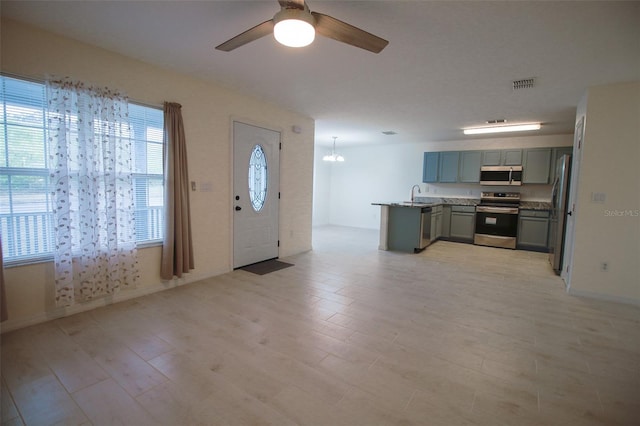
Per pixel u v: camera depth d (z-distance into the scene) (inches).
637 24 82.4
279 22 65.9
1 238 88.9
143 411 63.8
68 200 101.0
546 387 74.1
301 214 211.5
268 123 177.0
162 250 131.4
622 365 83.8
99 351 85.6
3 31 89.2
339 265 181.3
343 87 143.0
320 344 91.7
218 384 72.7
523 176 247.8
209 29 94.5
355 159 348.8
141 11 84.6
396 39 95.6
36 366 78.3
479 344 93.7
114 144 111.4
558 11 78.1
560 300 131.2
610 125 128.6
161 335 95.1
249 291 134.9
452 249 236.1
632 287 128.4
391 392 71.1
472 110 175.0
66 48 100.6
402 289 141.5
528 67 113.5
